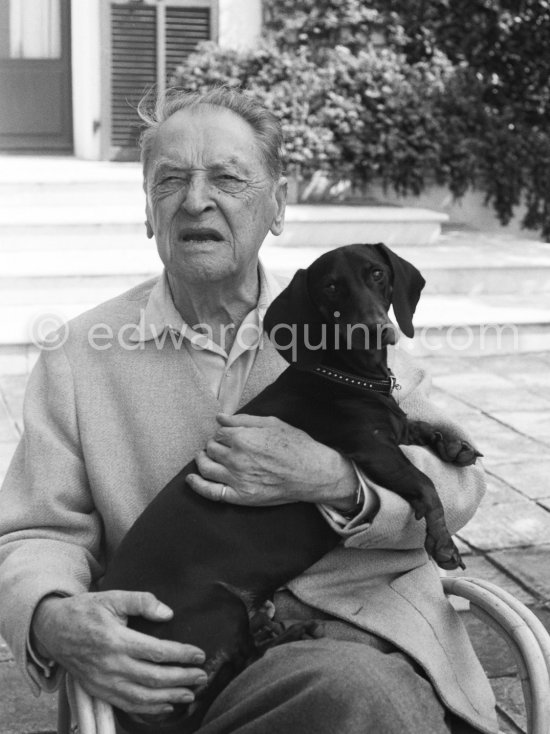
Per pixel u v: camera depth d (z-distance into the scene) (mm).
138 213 7707
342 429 2090
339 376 2135
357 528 1982
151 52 8969
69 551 2062
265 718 1792
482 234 8797
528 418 5523
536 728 1873
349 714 1743
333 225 7867
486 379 6297
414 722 1768
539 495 4410
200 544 1969
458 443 2229
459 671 2035
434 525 2010
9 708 2859
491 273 7559
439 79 8891
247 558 1979
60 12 9352
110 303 2275
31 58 9383
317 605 2049
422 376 2385
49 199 7957
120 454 2131
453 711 1943
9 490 2158
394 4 9398
